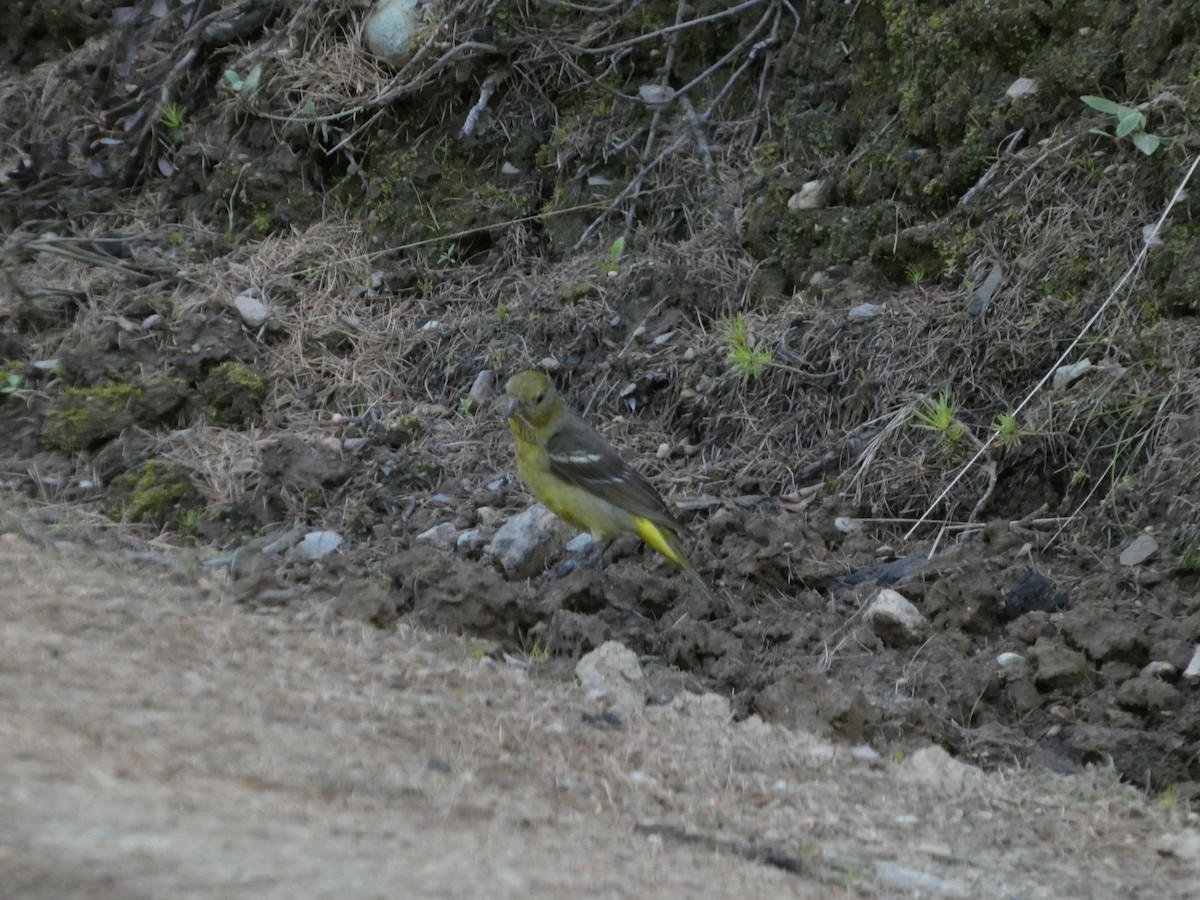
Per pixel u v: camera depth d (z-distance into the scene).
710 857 7.39
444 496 13.58
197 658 8.77
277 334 15.50
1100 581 11.62
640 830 7.65
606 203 16.61
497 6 17.11
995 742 9.93
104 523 12.62
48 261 16.27
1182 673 10.38
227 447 13.83
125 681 7.87
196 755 6.99
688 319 15.16
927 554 12.33
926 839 8.30
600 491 11.71
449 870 6.00
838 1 16.00
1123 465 12.44
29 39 20.00
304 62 17.61
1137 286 13.05
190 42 18.19
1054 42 14.29
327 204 17.25
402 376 15.27
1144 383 12.62
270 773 6.96
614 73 17.16
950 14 14.77
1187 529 11.66
